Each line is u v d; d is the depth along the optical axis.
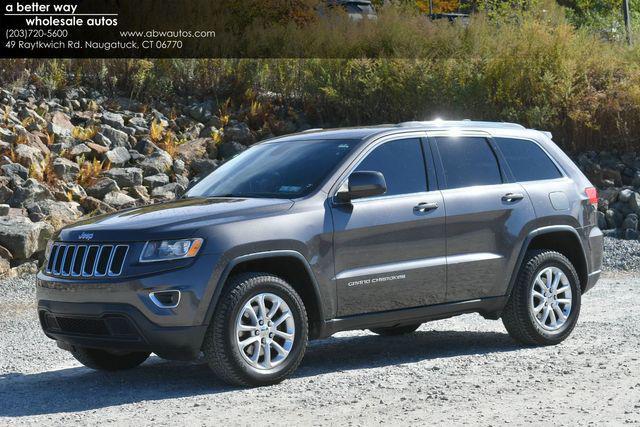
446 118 21.12
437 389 7.17
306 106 21.58
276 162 8.49
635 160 20.64
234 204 7.69
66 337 7.65
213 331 7.21
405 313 8.23
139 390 7.50
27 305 12.19
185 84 21.81
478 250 8.64
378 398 6.91
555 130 21.11
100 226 7.52
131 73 21.36
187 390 7.42
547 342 9.09
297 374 8.02
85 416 6.61
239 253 7.29
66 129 18.89
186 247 7.17
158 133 19.55
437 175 8.55
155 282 7.09
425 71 21.23
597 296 12.72
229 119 20.98
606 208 18.98
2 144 17.28
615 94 21.36
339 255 7.80
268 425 6.19
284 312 7.51
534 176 9.27
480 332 10.16
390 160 8.36
